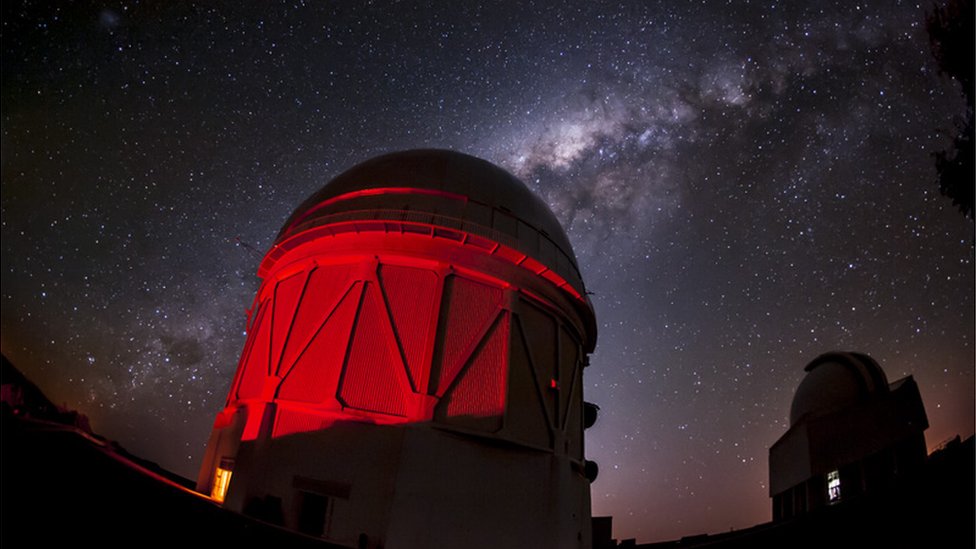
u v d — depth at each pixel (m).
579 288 18.47
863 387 26.95
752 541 18.09
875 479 22.50
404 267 15.09
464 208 16.05
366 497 12.30
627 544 25.09
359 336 14.16
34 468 7.63
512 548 13.52
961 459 12.39
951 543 12.27
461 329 14.71
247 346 17.22
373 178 16.80
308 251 16.22
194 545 9.36
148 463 15.70
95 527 8.09
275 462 13.09
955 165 13.17
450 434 13.45
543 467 15.03
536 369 15.91
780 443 30.09
